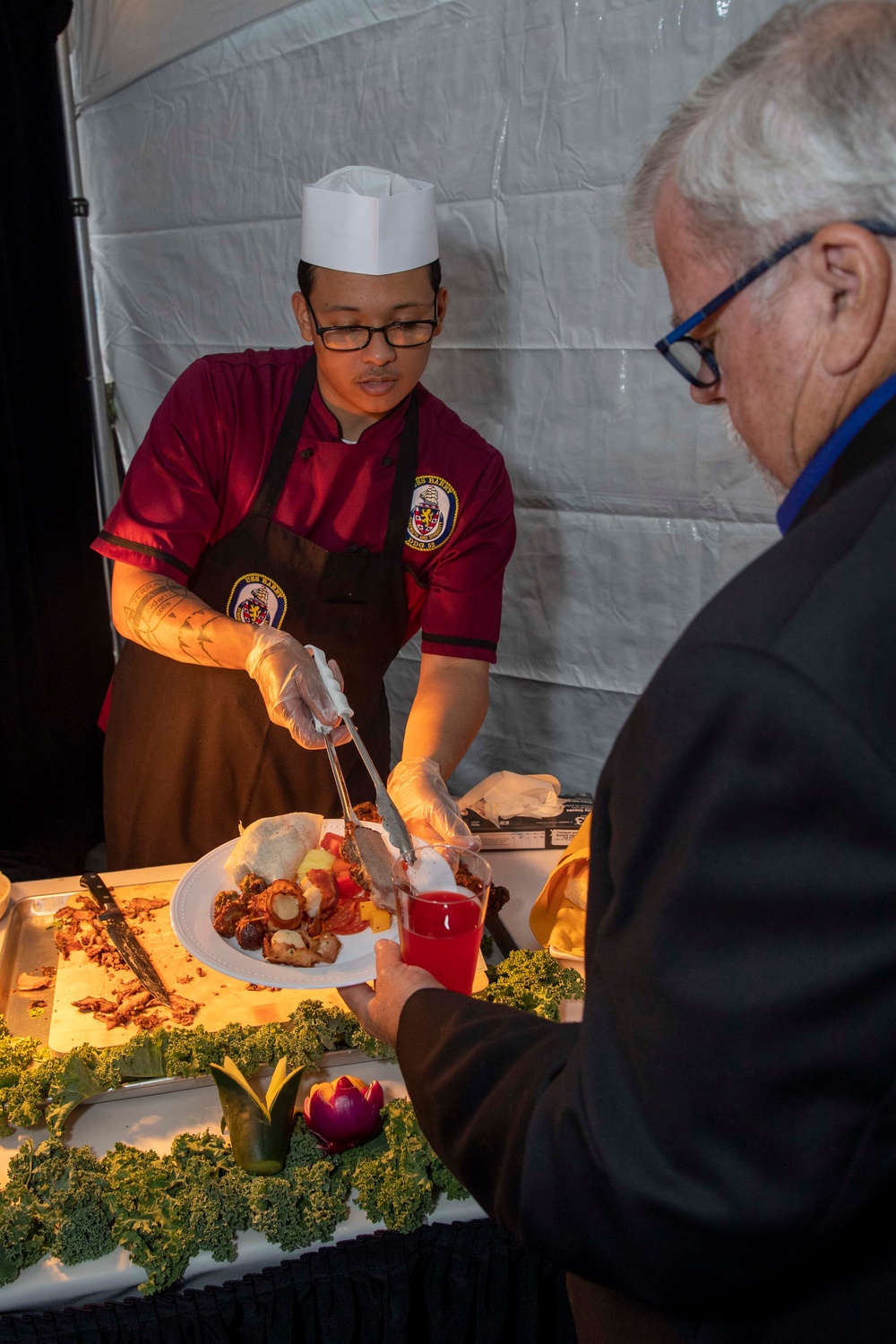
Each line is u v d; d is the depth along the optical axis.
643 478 2.34
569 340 2.34
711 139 0.60
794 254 0.58
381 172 1.63
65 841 3.23
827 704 0.49
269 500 1.83
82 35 2.93
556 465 2.45
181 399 1.77
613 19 2.07
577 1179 0.58
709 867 0.52
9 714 3.07
